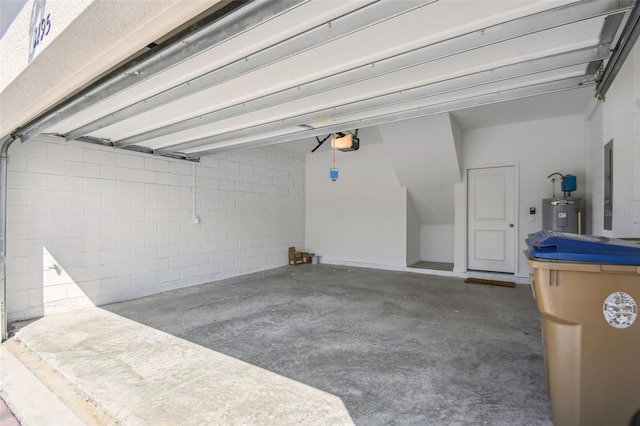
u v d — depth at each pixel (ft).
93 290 13.24
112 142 13.66
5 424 5.99
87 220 13.10
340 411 6.08
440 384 7.02
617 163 9.28
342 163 23.72
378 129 17.85
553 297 5.04
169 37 5.91
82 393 6.85
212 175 18.28
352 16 5.50
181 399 6.51
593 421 4.86
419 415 5.93
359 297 14.58
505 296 14.52
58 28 4.23
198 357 8.48
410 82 8.63
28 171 11.55
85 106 8.28
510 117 16.38
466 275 18.92
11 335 10.16
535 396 6.50
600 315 4.81
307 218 25.23
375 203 22.33
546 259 5.11
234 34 5.38
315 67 7.50
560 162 16.37
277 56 6.43
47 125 9.45
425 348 8.91
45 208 11.97
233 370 7.74
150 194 15.31
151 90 8.41
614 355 4.76
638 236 8.48
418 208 22.61
